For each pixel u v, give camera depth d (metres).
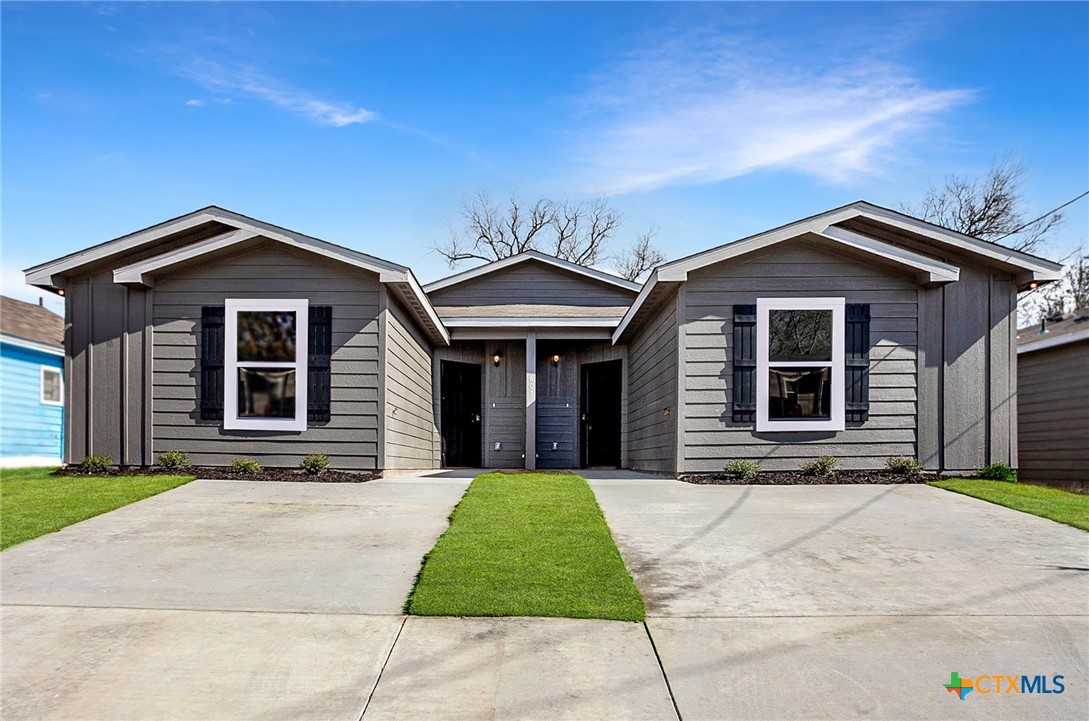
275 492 10.03
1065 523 8.16
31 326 17.78
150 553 6.95
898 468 11.13
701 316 11.41
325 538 7.51
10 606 5.59
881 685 4.39
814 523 8.15
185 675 4.50
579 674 4.50
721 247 11.16
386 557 6.82
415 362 14.47
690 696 4.25
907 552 7.03
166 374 11.84
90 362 11.95
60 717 4.04
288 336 11.78
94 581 6.14
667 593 5.88
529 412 16.41
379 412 11.67
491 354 18.33
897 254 11.18
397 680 4.43
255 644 4.92
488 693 4.27
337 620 5.30
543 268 18.14
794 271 11.49
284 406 11.76
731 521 8.23
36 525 7.90
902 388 11.47
